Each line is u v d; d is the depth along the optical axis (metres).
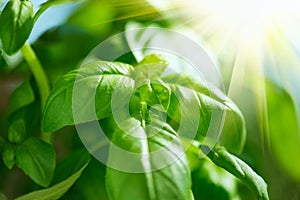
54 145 0.44
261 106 0.50
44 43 0.46
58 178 0.37
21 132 0.38
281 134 0.50
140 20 0.47
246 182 0.36
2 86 0.46
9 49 0.36
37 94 0.44
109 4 0.47
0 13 0.38
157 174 0.32
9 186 0.42
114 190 0.32
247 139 0.49
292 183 0.50
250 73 0.50
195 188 0.41
